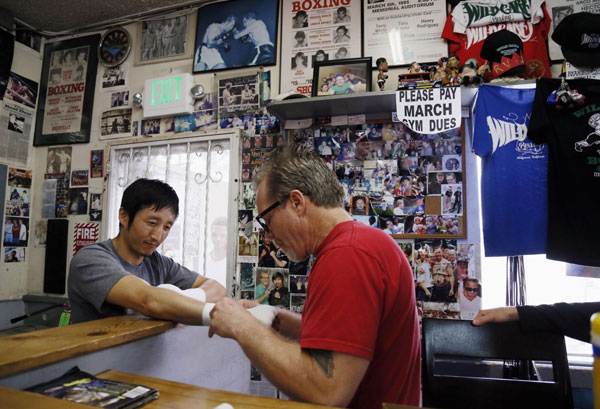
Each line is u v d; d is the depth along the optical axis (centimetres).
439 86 178
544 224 165
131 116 253
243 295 215
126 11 256
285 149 91
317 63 209
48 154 268
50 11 255
